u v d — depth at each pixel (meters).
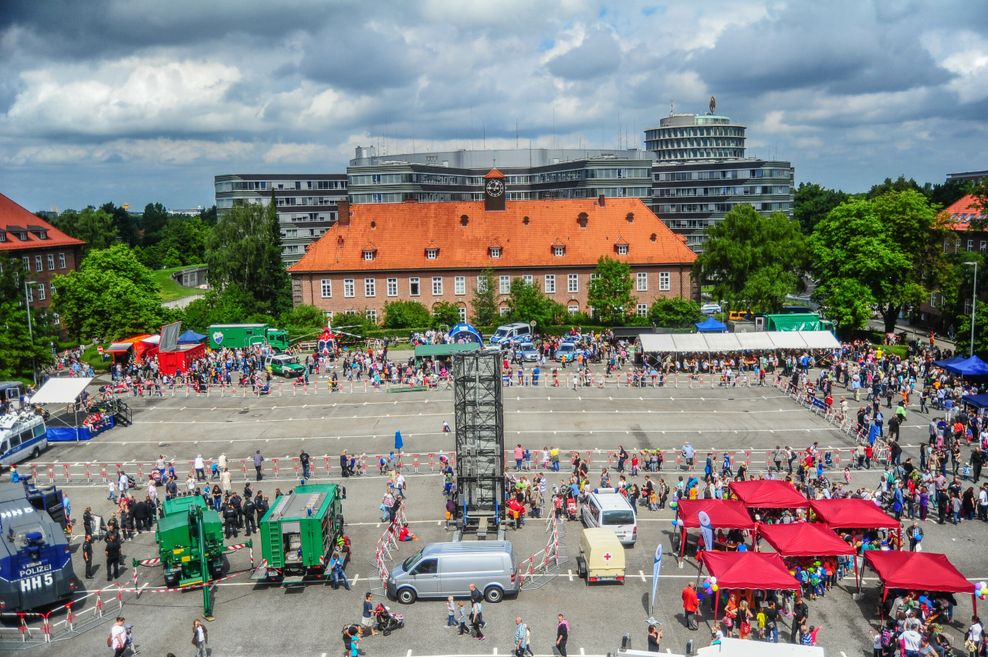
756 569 34.19
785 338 82.12
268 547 38.88
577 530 46.09
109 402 71.69
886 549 39.22
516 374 82.00
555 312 103.44
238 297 120.56
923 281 98.06
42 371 88.12
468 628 35.06
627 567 41.22
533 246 109.94
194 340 92.81
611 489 46.62
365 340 99.75
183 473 56.97
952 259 97.56
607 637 34.31
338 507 43.56
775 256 100.00
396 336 101.88
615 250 109.50
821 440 60.31
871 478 52.12
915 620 31.55
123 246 119.50
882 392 70.12
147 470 57.75
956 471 52.69
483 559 37.81
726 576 34.00
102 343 97.00
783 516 43.59
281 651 33.84
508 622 35.84
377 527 46.66
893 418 57.31
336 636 34.97
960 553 41.47
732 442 60.25
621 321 102.25
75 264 127.38
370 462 58.03
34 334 90.25
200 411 72.19
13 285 93.06
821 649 27.77
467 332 87.56
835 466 54.69
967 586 33.47
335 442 62.66
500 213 112.44
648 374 77.94
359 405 72.88
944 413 65.88
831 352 83.81
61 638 35.53
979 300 93.31
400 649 33.66
